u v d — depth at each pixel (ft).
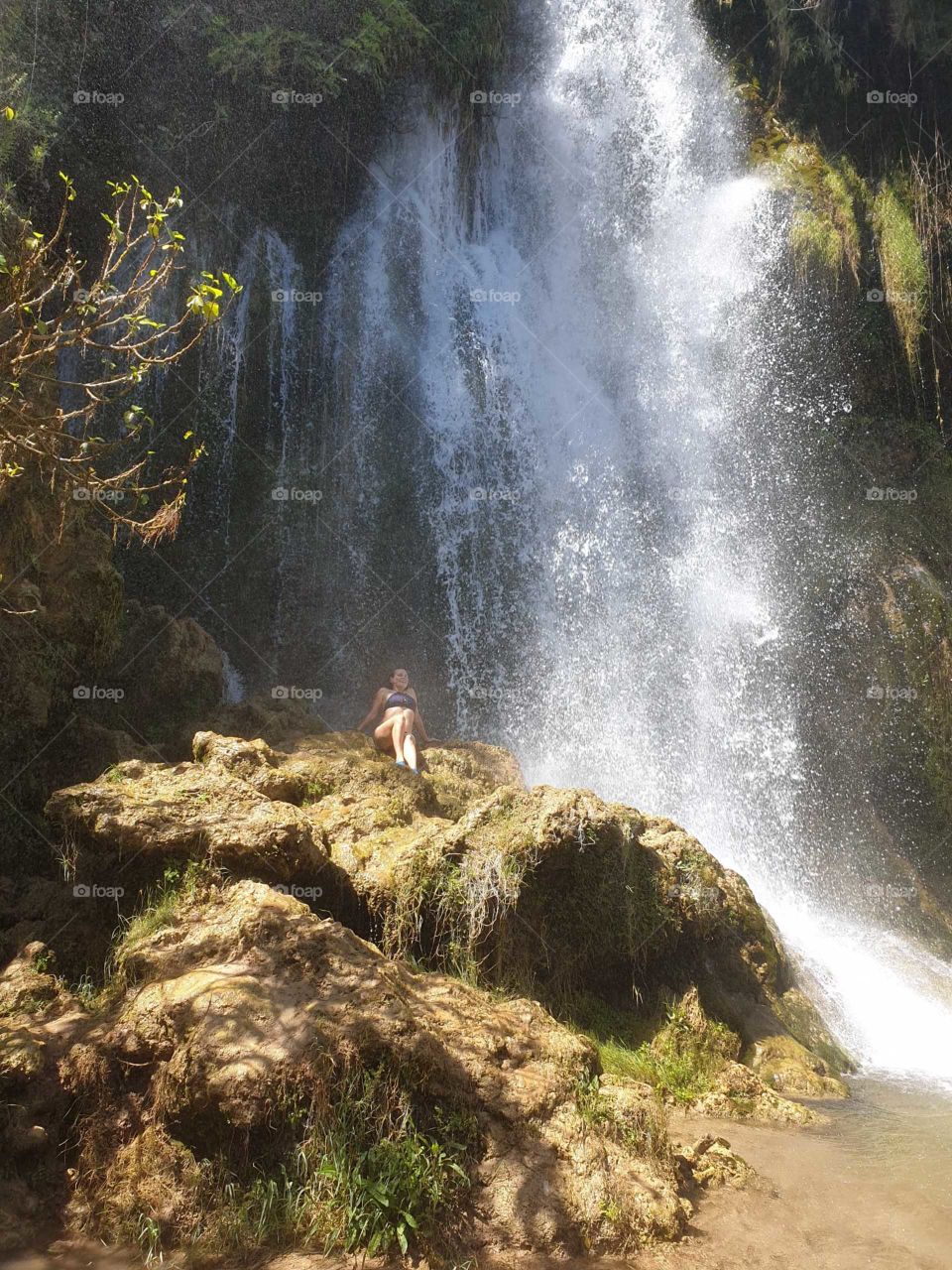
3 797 26.48
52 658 28.60
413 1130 15.97
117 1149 16.48
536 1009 19.62
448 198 54.65
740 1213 16.52
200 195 46.52
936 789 50.67
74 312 19.08
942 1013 32.40
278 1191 15.44
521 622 49.49
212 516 45.21
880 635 52.39
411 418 50.44
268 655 45.14
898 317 56.80
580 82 58.90
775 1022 26.21
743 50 59.00
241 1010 16.65
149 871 21.57
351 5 49.47
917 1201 17.13
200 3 46.14
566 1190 15.81
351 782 28.02
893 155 59.16
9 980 20.06
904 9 58.08
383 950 22.91
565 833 23.56
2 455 20.26
